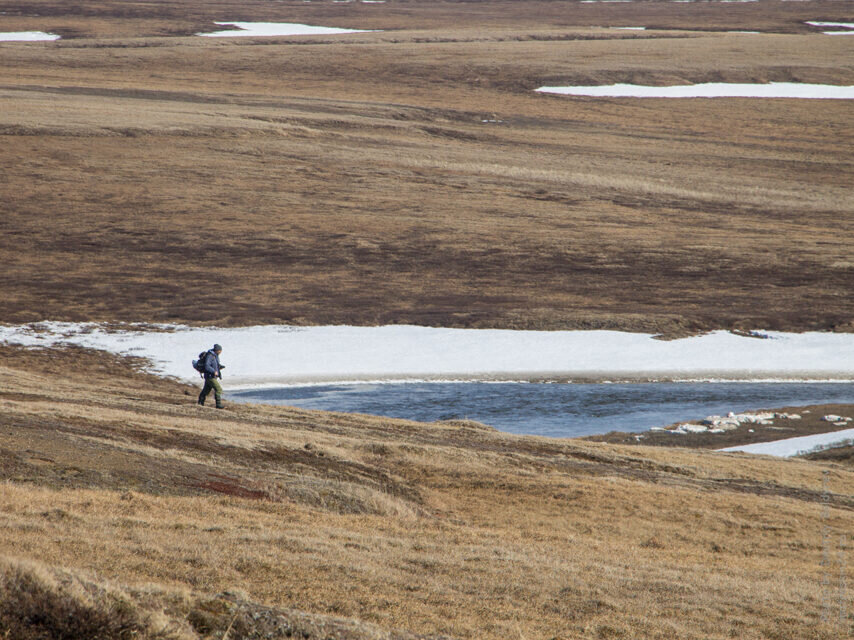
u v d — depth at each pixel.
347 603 25.14
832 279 189.62
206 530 31.80
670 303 173.88
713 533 50.25
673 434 104.75
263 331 153.75
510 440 74.62
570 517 49.81
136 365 133.00
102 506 33.31
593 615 28.39
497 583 30.45
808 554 47.56
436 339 151.88
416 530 39.41
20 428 44.75
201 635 18.91
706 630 28.31
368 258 198.62
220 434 54.34
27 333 145.75
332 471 51.16
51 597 17.62
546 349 148.00
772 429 107.12
